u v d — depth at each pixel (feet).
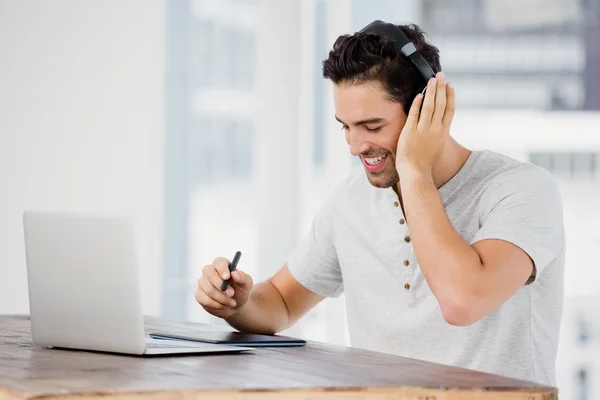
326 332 14.28
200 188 14.60
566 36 14.67
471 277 6.17
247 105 14.65
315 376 5.03
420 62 6.73
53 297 6.14
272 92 14.56
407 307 7.28
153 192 14.03
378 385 4.78
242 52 14.60
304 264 8.04
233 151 14.64
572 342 14.11
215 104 14.66
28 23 13.42
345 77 6.77
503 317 6.84
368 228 7.56
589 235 14.08
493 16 14.74
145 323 7.80
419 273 7.23
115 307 5.81
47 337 6.25
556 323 6.97
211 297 7.09
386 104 6.73
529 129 14.51
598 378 14.12
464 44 14.74
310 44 14.52
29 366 5.33
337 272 8.09
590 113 14.53
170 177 14.49
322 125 14.49
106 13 13.82
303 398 4.66
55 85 13.57
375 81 6.71
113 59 13.85
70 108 13.65
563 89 14.64
